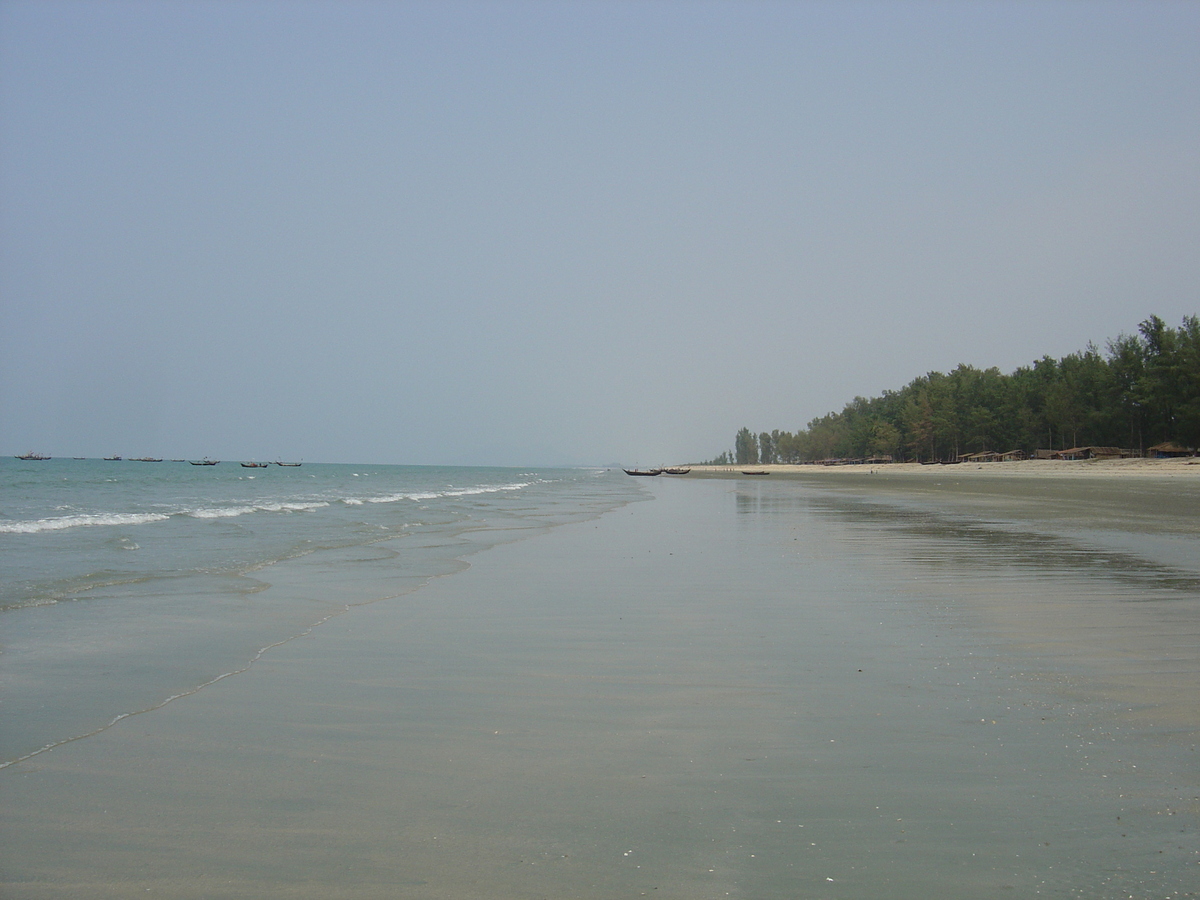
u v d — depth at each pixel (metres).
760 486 77.50
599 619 9.92
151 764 5.14
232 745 5.49
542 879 3.66
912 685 6.81
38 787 4.76
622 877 3.67
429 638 8.89
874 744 5.36
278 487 64.69
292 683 7.07
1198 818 4.23
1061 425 114.94
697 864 3.79
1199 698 6.34
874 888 3.56
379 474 150.38
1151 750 5.21
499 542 19.73
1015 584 12.43
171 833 4.16
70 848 4.00
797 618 9.85
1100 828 4.11
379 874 3.72
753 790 4.63
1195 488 50.03
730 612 10.30
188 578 13.16
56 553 16.31
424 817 4.33
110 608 10.54
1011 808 4.36
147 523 24.77
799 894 3.51
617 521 27.50
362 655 8.11
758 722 5.88
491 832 4.14
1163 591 11.66
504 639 8.81
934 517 27.97
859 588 12.20
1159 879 3.61
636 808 4.41
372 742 5.54
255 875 3.73
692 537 21.05
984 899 3.46
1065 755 5.12
